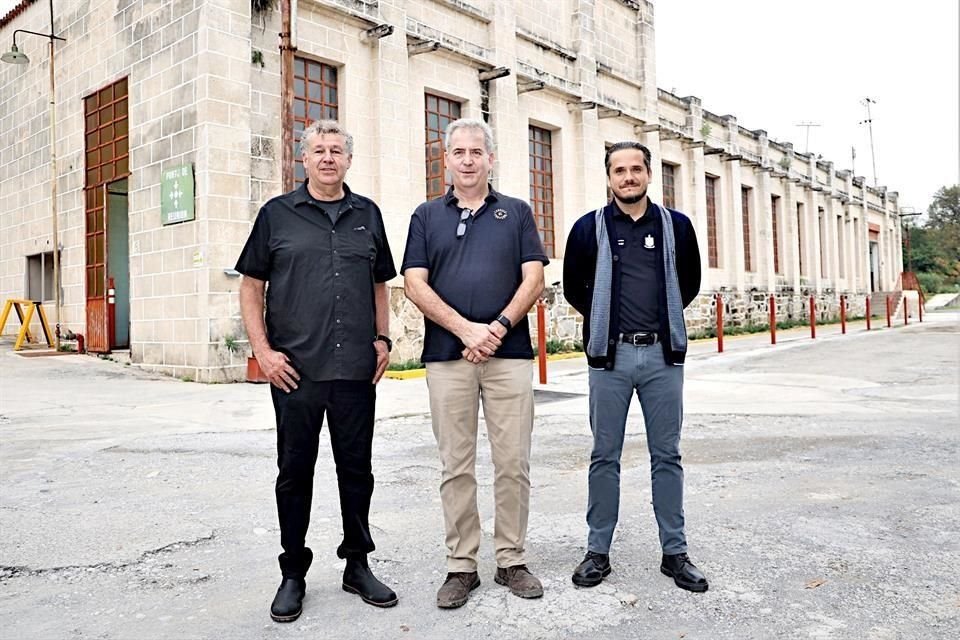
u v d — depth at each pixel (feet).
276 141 35.58
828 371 36.45
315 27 37.29
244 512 13.62
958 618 8.97
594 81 56.54
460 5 45.34
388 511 13.75
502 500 10.16
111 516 13.35
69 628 8.94
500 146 47.75
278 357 9.46
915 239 216.33
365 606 9.59
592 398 10.72
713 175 74.54
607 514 10.53
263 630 8.90
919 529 12.34
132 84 37.27
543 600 9.67
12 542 11.95
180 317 34.27
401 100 41.06
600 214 10.95
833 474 16.26
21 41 47.73
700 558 11.11
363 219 10.20
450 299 10.14
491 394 10.14
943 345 48.65
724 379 33.88
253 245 9.79
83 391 29.86
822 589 9.89
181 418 23.68
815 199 95.86
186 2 33.91
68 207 43.45
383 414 24.44
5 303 49.57
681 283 11.12
